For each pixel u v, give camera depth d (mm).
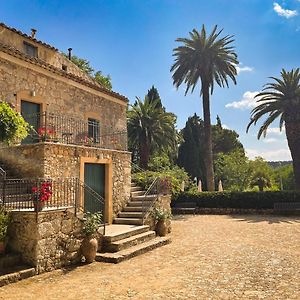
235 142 45031
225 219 17953
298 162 22469
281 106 22734
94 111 15773
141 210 12312
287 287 5961
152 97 34031
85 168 11180
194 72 25391
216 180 36188
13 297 5590
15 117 8336
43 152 9500
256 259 8312
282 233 12516
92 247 8156
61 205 9297
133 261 8305
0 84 11180
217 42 24859
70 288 6098
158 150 29031
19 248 7227
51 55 15984
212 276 6797
